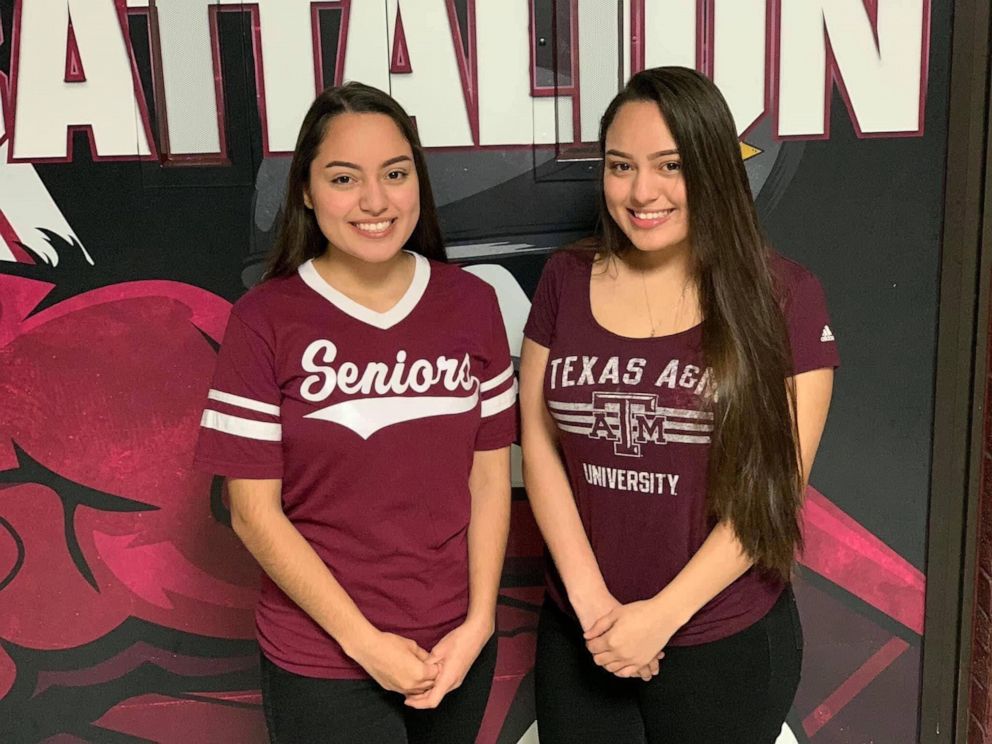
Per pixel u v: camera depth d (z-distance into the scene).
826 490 1.57
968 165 1.46
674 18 1.42
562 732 1.21
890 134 1.46
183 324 1.47
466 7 1.40
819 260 1.50
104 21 1.38
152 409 1.50
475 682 1.17
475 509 1.18
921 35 1.43
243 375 1.04
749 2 1.42
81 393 1.49
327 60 1.41
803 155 1.47
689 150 1.04
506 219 1.47
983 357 1.52
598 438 1.12
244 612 1.57
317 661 1.09
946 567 1.59
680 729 1.15
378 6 1.40
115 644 1.57
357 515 1.08
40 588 1.54
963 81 1.44
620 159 1.08
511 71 1.43
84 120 1.41
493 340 1.16
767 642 1.12
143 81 1.40
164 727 1.60
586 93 1.44
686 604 1.08
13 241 1.44
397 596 1.10
